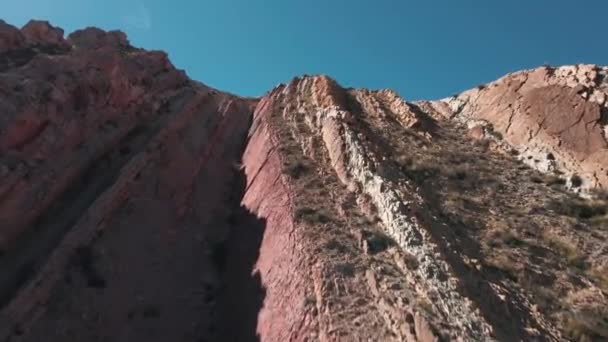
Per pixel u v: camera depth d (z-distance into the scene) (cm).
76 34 4759
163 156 3541
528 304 1731
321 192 2527
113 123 3628
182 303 2397
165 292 2444
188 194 3369
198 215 3209
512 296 1758
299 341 1678
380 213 2245
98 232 2623
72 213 2723
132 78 4228
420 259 1859
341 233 2130
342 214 2284
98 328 2131
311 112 3816
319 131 3356
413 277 1791
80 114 3250
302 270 1947
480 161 3053
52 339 2016
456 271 1816
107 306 2242
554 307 1727
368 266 1889
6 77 2898
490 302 1688
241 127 5075
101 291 2306
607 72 3256
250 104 5950
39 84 3023
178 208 3161
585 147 2805
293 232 2202
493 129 3484
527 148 3095
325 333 1627
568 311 1694
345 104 4153
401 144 3262
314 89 4356
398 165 2842
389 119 3797
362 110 4056
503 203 2516
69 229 2564
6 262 2300
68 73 3316
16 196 2509
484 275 1855
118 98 3769
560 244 2112
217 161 4116
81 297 2234
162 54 5347
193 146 3988
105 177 3117
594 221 2294
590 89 3138
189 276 2603
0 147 2594
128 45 5297
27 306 2077
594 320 1636
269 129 3678
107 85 3612
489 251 2062
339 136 3008
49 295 2181
